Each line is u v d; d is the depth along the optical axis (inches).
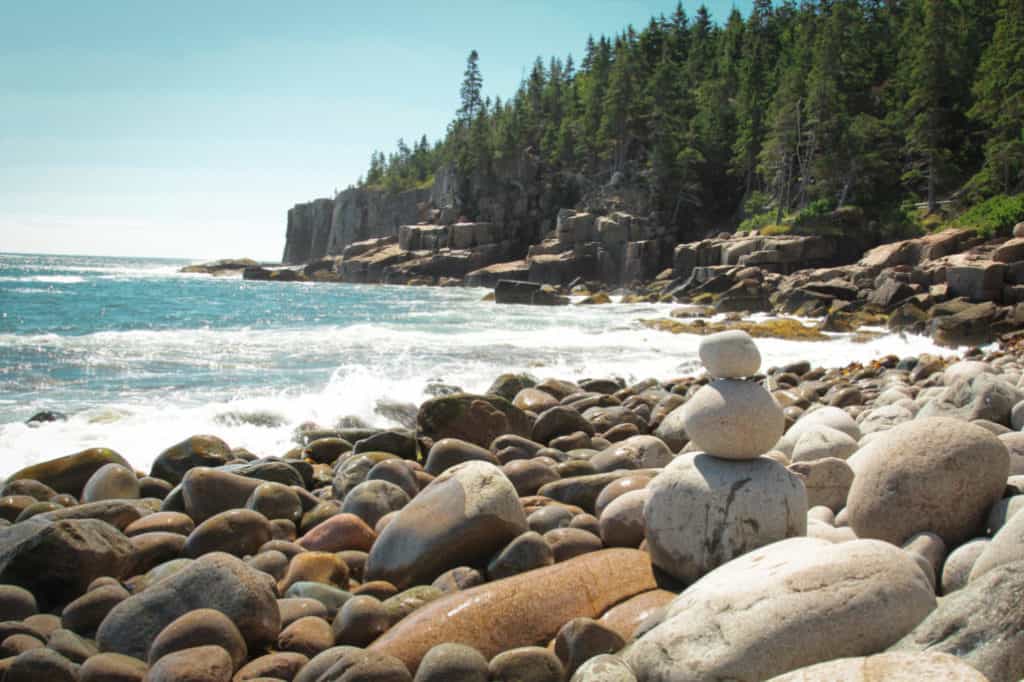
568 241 2591.0
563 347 877.8
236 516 230.2
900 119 2284.7
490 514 203.0
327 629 172.4
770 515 171.0
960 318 1001.5
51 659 151.2
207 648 152.6
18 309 1220.5
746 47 3253.0
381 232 4040.4
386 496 255.9
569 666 147.3
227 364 672.4
